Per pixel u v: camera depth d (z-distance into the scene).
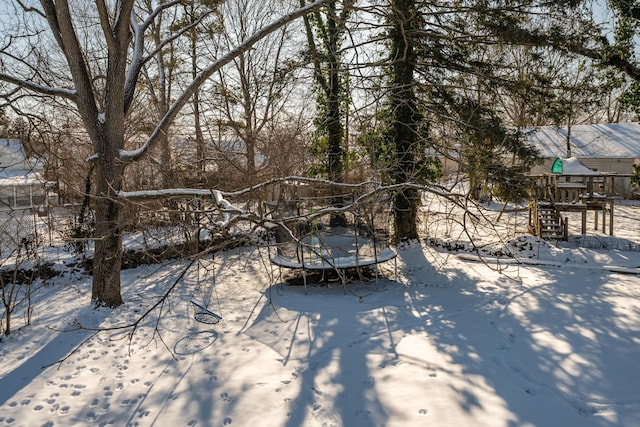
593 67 14.73
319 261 10.30
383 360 6.72
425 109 12.88
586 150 28.62
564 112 12.56
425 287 10.60
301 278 11.62
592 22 12.36
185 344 7.42
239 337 7.73
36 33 10.08
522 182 12.59
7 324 7.60
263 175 11.56
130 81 9.05
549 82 12.71
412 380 6.05
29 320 8.07
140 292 10.12
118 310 8.76
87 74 8.53
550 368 6.31
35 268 10.78
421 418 5.16
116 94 8.42
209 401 5.65
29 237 11.55
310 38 16.61
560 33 12.07
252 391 5.87
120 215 8.85
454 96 13.64
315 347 7.24
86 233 12.48
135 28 9.59
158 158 13.30
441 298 9.71
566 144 29.56
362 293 10.21
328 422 5.16
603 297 9.36
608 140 29.53
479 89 13.42
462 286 10.56
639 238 15.04
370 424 5.09
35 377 6.27
